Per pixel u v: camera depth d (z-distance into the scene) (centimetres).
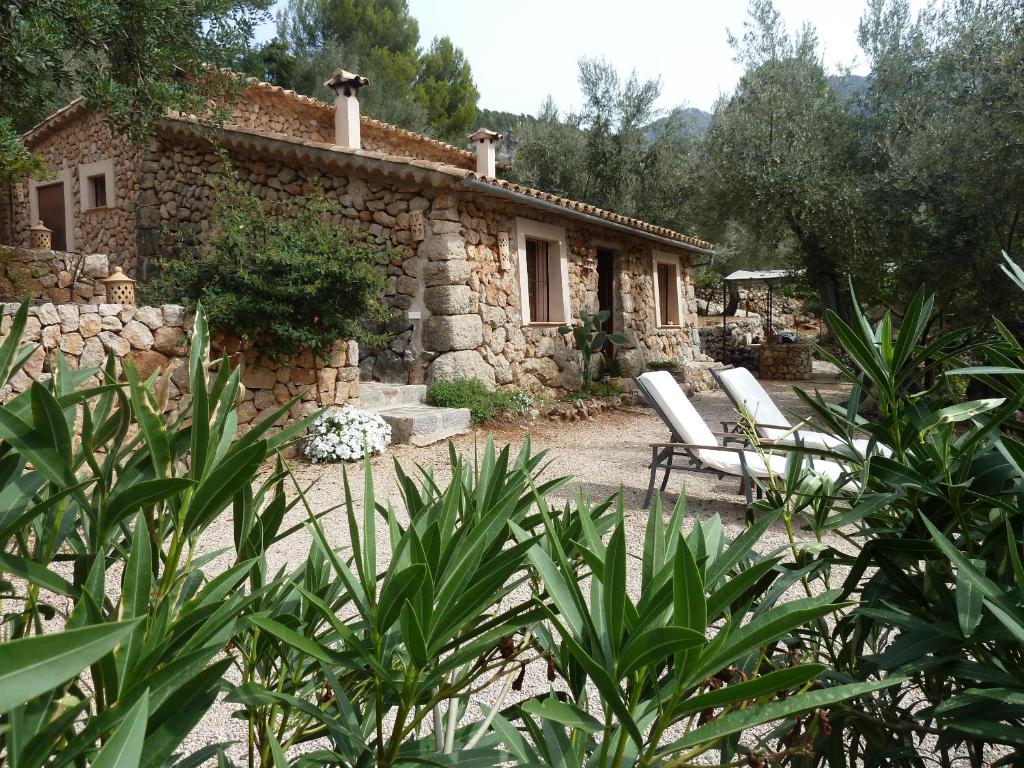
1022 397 87
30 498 66
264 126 941
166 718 52
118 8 504
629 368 1125
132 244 955
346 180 823
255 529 85
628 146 1557
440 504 92
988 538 93
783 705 60
